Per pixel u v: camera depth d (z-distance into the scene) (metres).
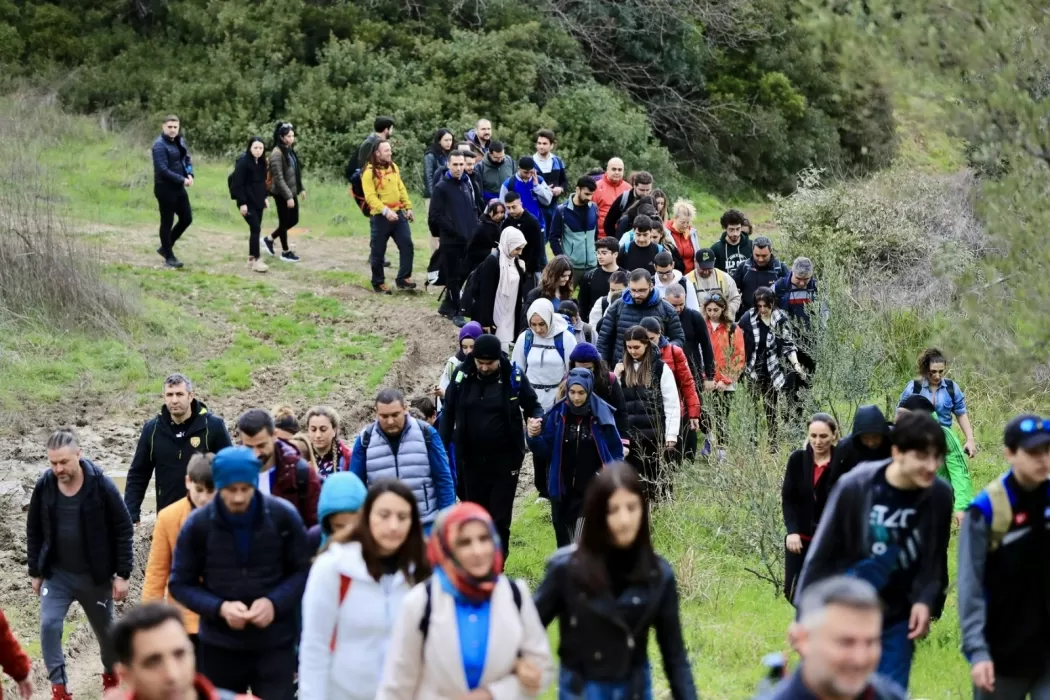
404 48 57.38
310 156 51.62
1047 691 10.17
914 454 10.04
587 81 58.78
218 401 26.58
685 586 17.41
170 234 34.22
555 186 32.47
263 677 11.87
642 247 25.75
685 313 21.98
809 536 14.61
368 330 31.00
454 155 30.56
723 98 64.31
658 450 19.53
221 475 11.42
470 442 17.53
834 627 7.05
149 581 13.26
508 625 8.87
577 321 21.53
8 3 57.44
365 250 39.19
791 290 23.91
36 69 55.78
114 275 31.70
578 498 17.47
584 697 9.17
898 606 10.48
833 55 15.18
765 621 16.47
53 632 15.55
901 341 26.38
